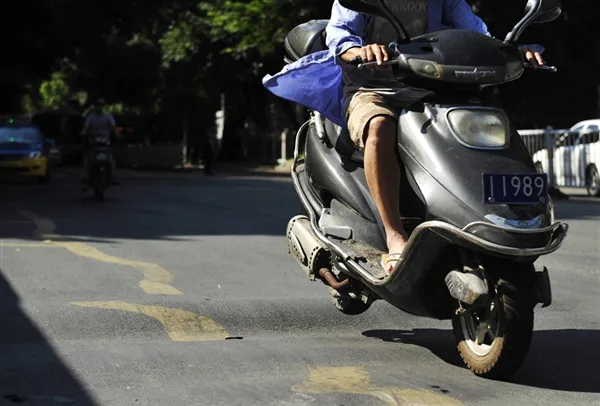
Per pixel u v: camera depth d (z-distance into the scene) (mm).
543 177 5949
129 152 62000
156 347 7027
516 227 5719
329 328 7809
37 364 6488
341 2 6227
